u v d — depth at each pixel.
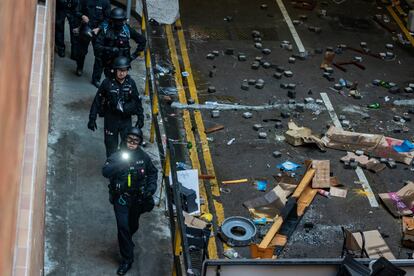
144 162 11.90
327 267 8.72
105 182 15.08
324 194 17.52
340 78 23.08
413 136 20.55
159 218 14.16
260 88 21.94
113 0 24.19
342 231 16.52
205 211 16.56
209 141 19.20
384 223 16.94
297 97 21.75
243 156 18.78
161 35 24.38
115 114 14.24
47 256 12.88
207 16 26.09
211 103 20.88
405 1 28.95
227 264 8.46
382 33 26.45
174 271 12.16
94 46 17.00
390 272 8.42
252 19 26.31
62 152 15.77
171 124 19.61
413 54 25.34
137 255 13.19
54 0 17.52
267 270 8.59
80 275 12.70
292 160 18.83
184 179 16.52
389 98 22.28
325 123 20.66
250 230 15.85
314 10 27.52
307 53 24.42
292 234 16.16
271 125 20.20
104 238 13.58
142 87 19.22
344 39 25.70
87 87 18.67
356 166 18.73
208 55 23.38
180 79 21.97
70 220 13.82
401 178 18.56
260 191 17.56
